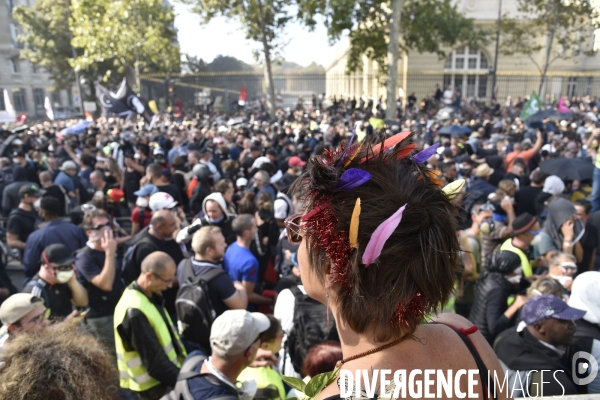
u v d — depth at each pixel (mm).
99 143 13820
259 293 4598
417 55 31406
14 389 1320
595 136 8992
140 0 26156
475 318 3268
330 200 819
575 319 2256
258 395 2533
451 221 832
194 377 2248
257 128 16422
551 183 5570
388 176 827
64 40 38000
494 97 26219
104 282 3562
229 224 4863
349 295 795
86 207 5258
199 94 37250
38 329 1663
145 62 29281
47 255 3197
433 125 15414
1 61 42188
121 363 2908
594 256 4496
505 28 25906
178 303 3102
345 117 23984
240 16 23234
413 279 772
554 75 27266
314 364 2211
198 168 7055
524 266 3719
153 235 4148
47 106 19672
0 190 7656
